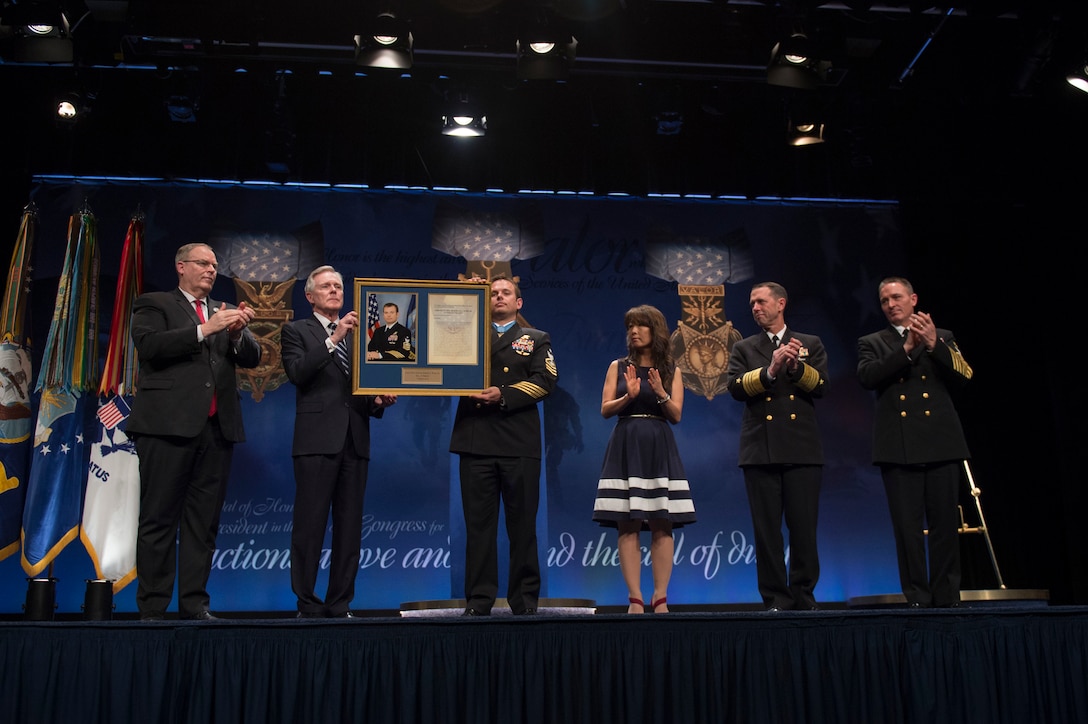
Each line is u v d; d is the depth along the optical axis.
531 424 4.62
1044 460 7.09
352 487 4.66
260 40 5.97
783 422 4.67
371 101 6.86
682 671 3.67
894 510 4.68
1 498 5.59
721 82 6.56
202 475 4.35
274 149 6.75
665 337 5.16
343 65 6.38
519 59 5.95
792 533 4.67
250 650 3.55
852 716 3.69
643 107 6.95
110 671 3.50
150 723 3.45
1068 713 3.71
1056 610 3.77
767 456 4.64
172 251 6.84
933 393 4.68
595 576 6.67
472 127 6.53
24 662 3.49
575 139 7.14
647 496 4.97
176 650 3.53
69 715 3.47
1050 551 7.00
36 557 5.43
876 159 7.32
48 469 5.55
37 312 6.63
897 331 4.90
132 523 5.63
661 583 4.99
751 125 7.25
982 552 7.01
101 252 6.76
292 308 6.89
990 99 6.54
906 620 3.76
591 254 7.17
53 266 6.72
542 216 7.20
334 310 4.88
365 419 4.74
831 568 6.81
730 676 3.68
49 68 6.40
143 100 6.86
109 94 6.79
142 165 6.83
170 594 4.18
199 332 4.22
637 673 3.65
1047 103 6.68
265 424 6.71
